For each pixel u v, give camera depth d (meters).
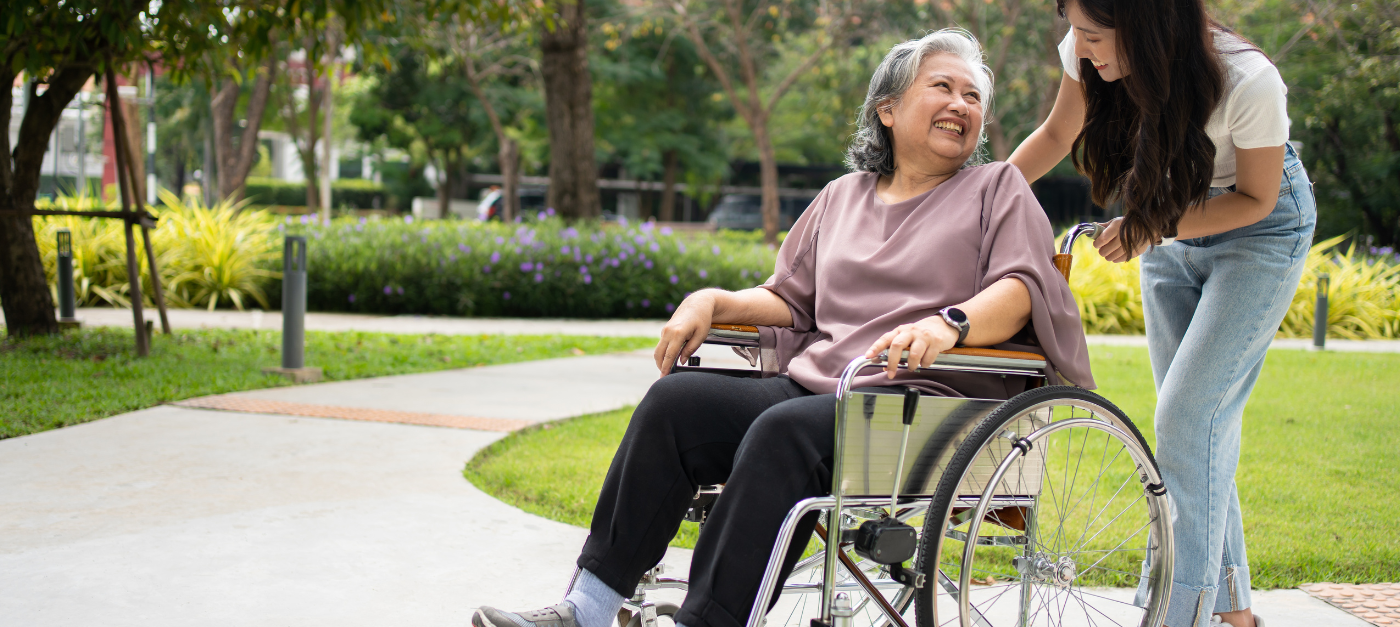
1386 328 11.94
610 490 1.88
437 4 7.03
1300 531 3.23
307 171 23.75
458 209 32.66
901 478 1.77
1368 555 2.98
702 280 11.35
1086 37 2.02
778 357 2.20
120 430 4.23
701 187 31.62
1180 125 1.94
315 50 6.21
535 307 10.92
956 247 2.01
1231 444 2.21
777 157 32.59
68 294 7.51
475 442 4.24
